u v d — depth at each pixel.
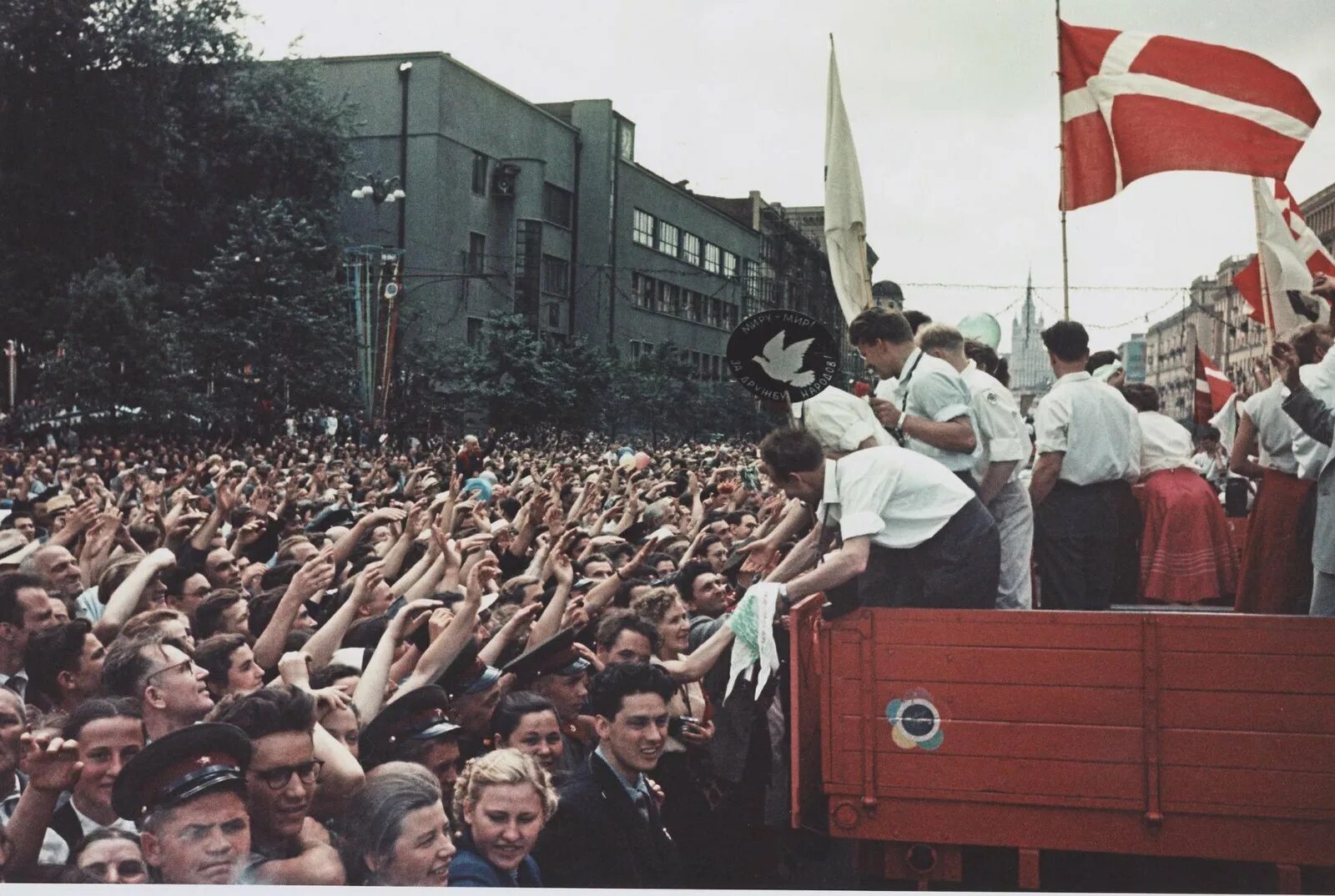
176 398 29.89
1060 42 8.11
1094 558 6.62
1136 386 8.03
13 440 27.89
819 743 5.57
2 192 33.22
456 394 38.72
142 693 4.89
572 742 5.82
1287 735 4.64
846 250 7.81
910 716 5.01
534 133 57.31
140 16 34.31
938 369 5.98
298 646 5.95
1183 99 7.89
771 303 83.81
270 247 33.22
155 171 36.56
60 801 4.39
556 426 40.56
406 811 3.89
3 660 5.78
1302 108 7.77
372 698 5.32
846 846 6.67
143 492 10.85
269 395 32.47
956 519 5.36
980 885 5.27
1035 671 4.88
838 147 7.85
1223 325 13.51
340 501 14.20
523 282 54.88
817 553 6.04
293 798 4.09
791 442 5.38
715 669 6.05
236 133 40.50
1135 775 4.78
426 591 7.69
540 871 4.56
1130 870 5.13
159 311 35.66
